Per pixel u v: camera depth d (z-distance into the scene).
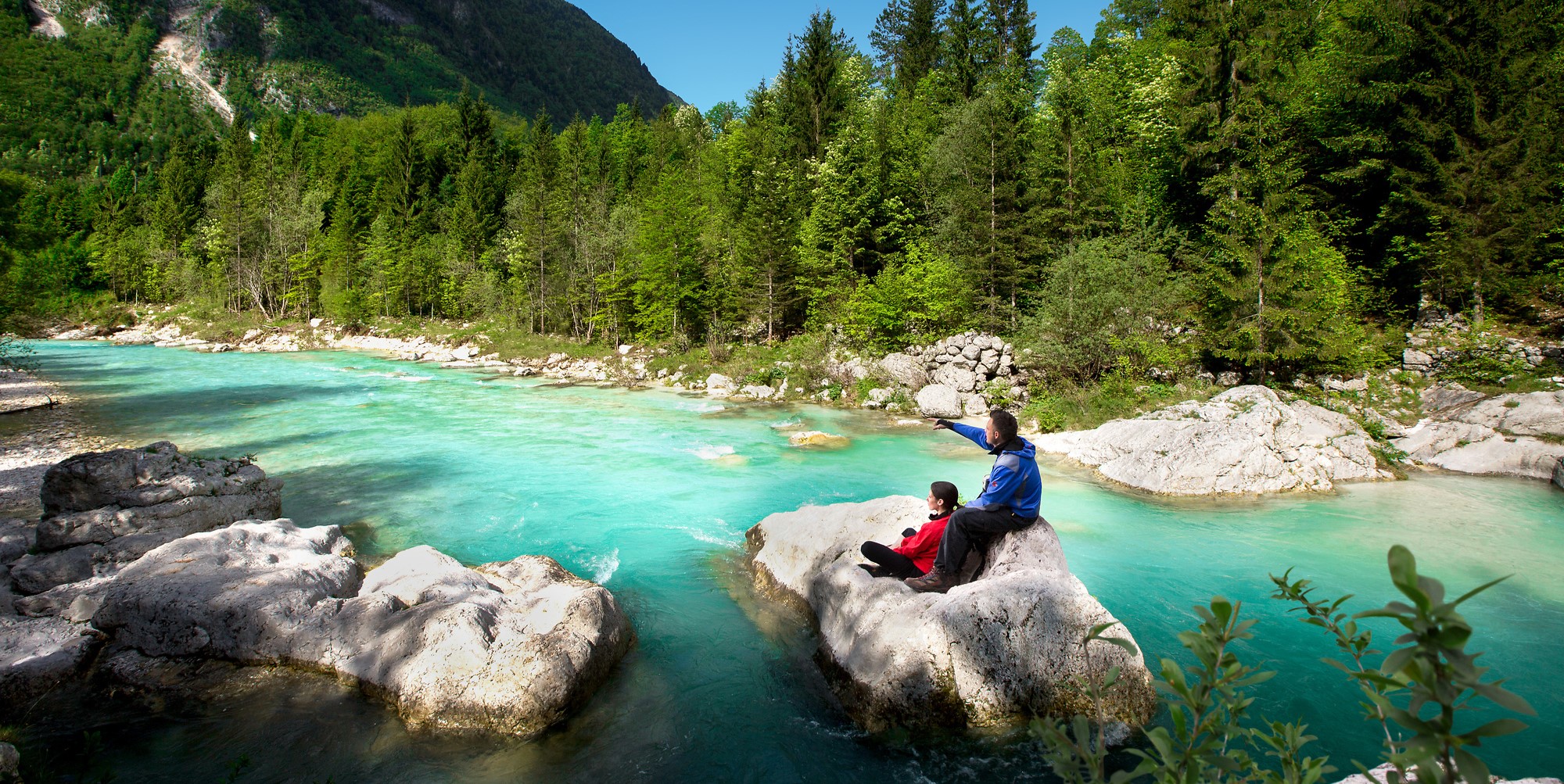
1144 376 18.28
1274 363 17.77
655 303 33.75
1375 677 1.39
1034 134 26.89
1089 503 11.10
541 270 41.03
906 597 5.52
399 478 11.80
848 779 4.54
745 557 8.39
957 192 26.59
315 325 49.41
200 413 18.22
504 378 27.70
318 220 58.47
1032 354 19.53
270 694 5.30
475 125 70.69
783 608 7.00
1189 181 23.33
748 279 31.55
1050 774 4.57
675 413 19.59
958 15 40.22
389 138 78.38
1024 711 5.02
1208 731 1.92
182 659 5.69
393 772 4.53
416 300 52.75
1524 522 9.81
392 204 62.94
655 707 5.31
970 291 24.59
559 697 5.05
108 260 62.03
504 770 4.57
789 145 37.62
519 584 6.85
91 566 6.99
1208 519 10.12
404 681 5.18
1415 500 11.09
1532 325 17.23
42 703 5.16
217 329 47.03
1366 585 7.59
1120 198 25.58
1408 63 19.70
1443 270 18.28
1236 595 7.33
